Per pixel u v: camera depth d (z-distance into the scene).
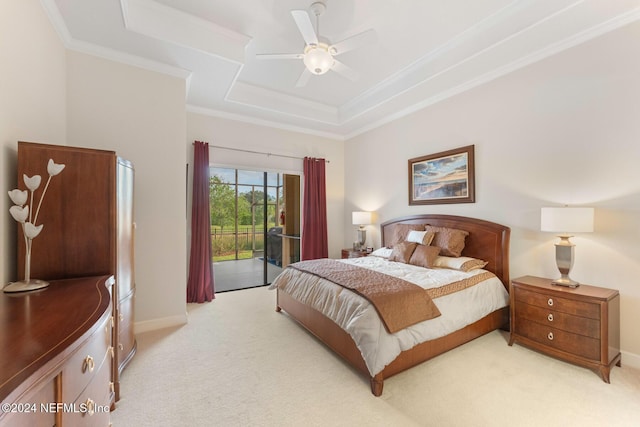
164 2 2.38
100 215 1.82
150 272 2.89
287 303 3.25
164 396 1.87
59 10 2.14
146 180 2.86
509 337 2.69
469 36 2.70
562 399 1.84
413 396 1.88
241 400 1.84
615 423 1.63
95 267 1.80
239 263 5.11
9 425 0.58
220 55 2.73
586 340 2.12
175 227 3.03
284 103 4.34
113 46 2.58
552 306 2.31
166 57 2.76
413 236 3.61
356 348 2.09
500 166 3.10
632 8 2.16
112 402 1.74
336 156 5.55
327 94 4.30
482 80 3.24
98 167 1.83
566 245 2.39
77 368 0.89
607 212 2.35
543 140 2.75
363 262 3.48
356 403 1.81
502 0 2.30
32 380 0.65
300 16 1.98
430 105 3.86
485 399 1.85
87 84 2.57
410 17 2.52
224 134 4.32
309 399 1.85
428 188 3.89
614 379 2.05
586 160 2.47
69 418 0.83
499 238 3.03
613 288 2.31
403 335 2.02
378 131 4.78
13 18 1.62
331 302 2.37
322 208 5.21
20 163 1.62
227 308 3.63
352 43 2.27
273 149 4.81
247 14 2.52
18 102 1.69
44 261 1.69
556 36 2.52
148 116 2.87
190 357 2.37
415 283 2.46
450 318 2.31
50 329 0.91
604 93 2.37
